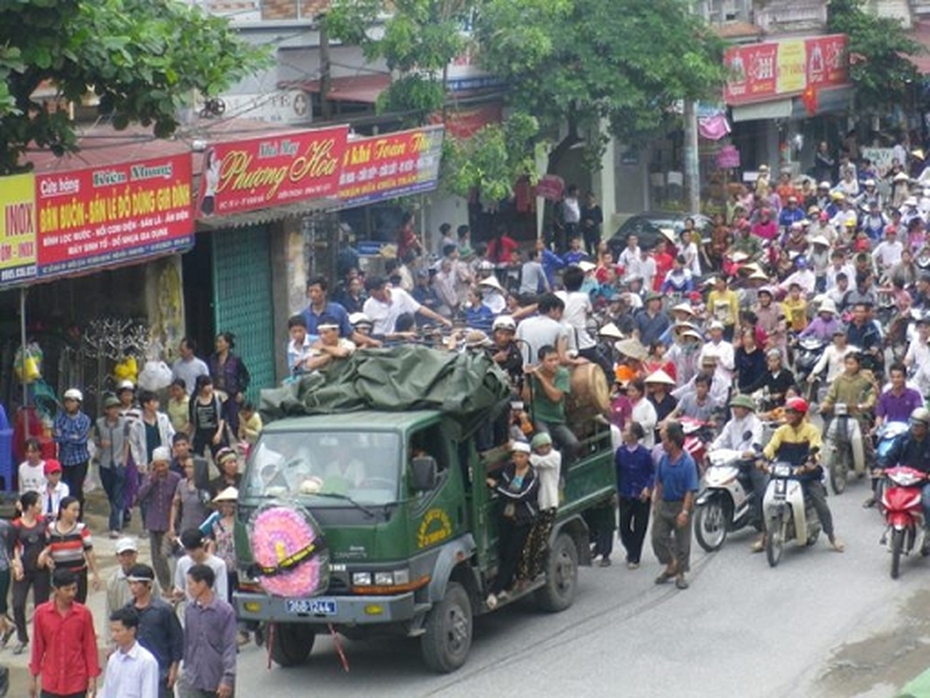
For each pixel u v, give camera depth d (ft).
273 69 145.79
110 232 95.61
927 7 246.06
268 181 111.45
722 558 86.69
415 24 143.64
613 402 94.12
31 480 82.79
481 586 72.74
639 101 161.89
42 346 104.37
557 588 78.69
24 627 75.46
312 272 132.05
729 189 184.85
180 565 67.31
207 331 115.65
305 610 67.87
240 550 69.51
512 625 77.25
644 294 129.39
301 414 72.90
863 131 229.86
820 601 79.15
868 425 98.78
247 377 105.29
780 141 215.31
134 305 104.94
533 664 71.67
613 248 164.45
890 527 82.43
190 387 101.60
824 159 213.66
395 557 67.36
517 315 88.94
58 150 97.19
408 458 68.74
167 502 80.33
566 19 161.07
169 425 93.50
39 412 94.53
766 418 95.04
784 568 84.53
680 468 81.05
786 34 214.69
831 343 108.58
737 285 132.57
